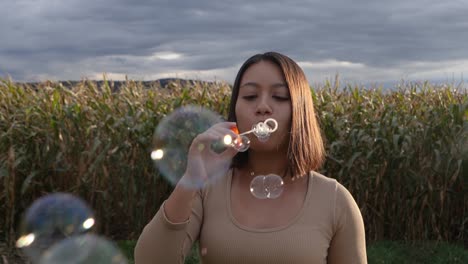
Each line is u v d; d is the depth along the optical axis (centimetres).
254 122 142
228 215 145
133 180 687
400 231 699
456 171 645
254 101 143
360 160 685
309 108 146
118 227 703
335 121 716
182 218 140
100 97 820
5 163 641
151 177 704
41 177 691
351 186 691
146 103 755
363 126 724
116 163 691
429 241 680
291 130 142
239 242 140
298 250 138
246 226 142
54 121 682
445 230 692
